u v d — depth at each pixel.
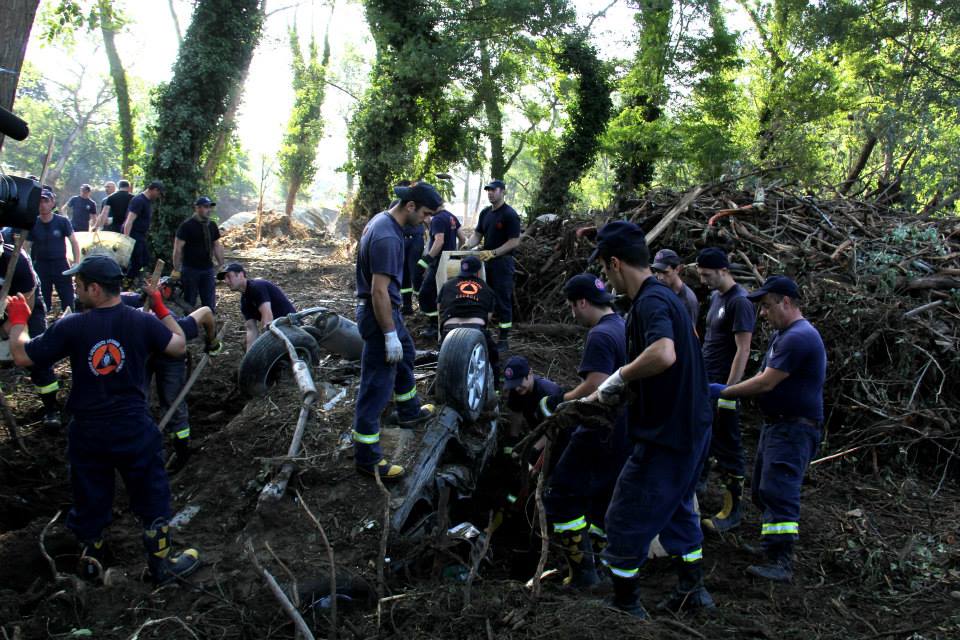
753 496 4.89
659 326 3.36
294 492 4.48
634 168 21.88
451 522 5.30
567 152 20.94
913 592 4.45
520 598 3.60
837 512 5.57
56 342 3.67
